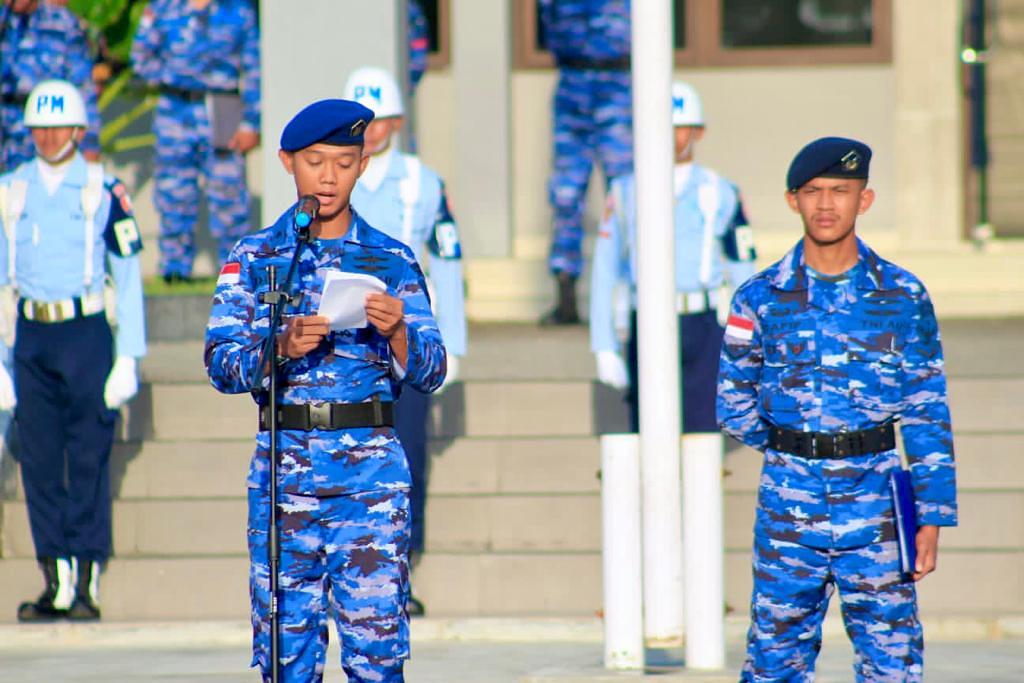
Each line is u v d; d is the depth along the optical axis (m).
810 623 11.52
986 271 26.41
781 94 27.53
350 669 10.84
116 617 18.81
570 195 24.09
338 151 10.88
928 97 27.09
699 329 18.08
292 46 20.66
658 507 15.25
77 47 23.02
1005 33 27.11
